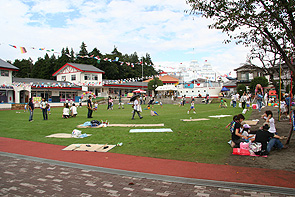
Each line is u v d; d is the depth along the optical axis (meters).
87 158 7.12
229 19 7.20
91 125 12.91
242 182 4.98
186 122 13.68
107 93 52.00
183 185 4.98
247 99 20.34
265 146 6.92
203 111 22.11
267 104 25.23
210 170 5.82
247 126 9.11
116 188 4.89
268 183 4.89
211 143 8.56
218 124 12.52
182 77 78.38
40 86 36.47
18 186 5.04
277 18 6.60
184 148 8.02
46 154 7.65
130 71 70.44
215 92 49.91
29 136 10.70
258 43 8.73
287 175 5.33
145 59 87.19
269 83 39.72
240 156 6.96
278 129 10.22
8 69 34.53
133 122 14.63
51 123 14.85
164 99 46.56
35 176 5.67
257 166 6.03
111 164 6.50
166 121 14.51
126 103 44.09
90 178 5.51
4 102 33.84
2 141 9.69
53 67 66.06
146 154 7.45
